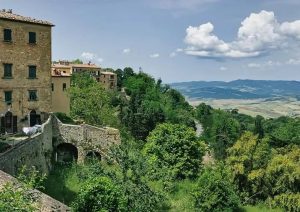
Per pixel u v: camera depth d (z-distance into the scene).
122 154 31.42
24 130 49.50
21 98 52.81
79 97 76.19
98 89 78.75
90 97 76.69
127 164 31.12
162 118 118.31
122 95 142.25
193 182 52.88
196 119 183.00
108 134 55.50
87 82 102.00
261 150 55.22
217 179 46.91
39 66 54.50
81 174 34.41
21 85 52.72
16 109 52.38
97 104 77.50
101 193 25.59
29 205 16.41
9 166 34.34
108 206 25.39
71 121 58.59
